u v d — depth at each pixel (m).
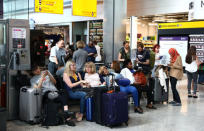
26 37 5.08
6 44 4.90
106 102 4.50
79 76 5.45
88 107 4.91
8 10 11.66
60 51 6.81
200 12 7.68
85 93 5.01
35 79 5.03
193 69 7.55
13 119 5.05
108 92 4.60
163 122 4.97
